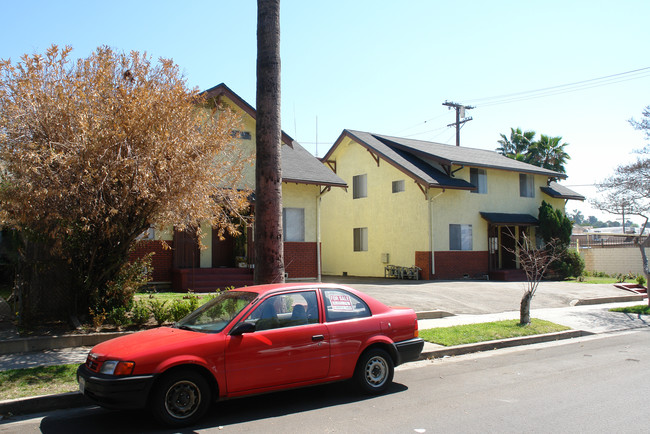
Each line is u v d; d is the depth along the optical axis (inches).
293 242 765.9
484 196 1021.2
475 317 541.0
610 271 1162.6
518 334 447.2
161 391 215.2
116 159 359.9
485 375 317.7
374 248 1043.9
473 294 689.0
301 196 778.8
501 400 258.4
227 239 719.1
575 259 1021.8
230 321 237.5
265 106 355.6
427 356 374.0
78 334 365.7
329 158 1165.1
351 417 232.1
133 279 441.7
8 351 338.3
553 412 236.7
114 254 408.5
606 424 219.0
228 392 228.1
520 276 992.2
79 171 355.3
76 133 365.7
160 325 402.0
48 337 352.5
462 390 279.9
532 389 280.2
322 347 252.2
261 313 245.0
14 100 370.0
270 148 353.1
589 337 475.2
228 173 463.8
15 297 414.0
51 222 382.9
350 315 269.7
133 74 408.2
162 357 216.5
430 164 1030.4
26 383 270.5
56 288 412.2
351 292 278.5
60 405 252.7
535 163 1489.9
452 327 462.0
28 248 411.5
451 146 1183.6
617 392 271.7
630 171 695.7
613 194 720.3
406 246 975.0
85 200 359.3
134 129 375.6
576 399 258.4
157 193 381.7
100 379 212.4
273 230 348.8
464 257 975.6
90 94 386.6
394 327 279.4
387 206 1018.7
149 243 645.3
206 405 223.6
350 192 1114.1
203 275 647.1
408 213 971.9
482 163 997.8
